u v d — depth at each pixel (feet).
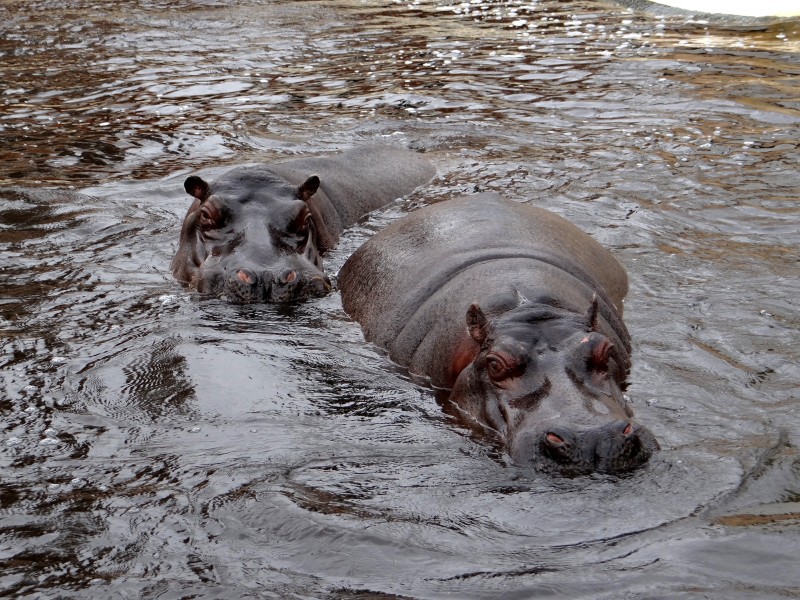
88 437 22.88
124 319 30.14
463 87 60.75
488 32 78.07
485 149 48.47
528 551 17.85
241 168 36.52
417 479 20.80
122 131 52.70
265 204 34.58
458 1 93.04
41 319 29.96
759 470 20.43
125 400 24.79
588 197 40.47
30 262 34.94
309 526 18.75
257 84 63.26
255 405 24.64
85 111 57.11
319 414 24.25
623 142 48.44
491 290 25.59
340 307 31.63
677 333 27.96
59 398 24.85
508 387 22.82
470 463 21.52
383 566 17.47
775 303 29.94
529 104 56.59
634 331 28.14
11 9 91.30
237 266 32.14
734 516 18.69
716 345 27.14
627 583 16.61
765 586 16.39
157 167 46.50
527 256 27.76
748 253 34.19
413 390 25.64
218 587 16.94
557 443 20.66
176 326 29.60
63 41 77.20
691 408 23.54
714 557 17.28
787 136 48.47
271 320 30.40
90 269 34.37
